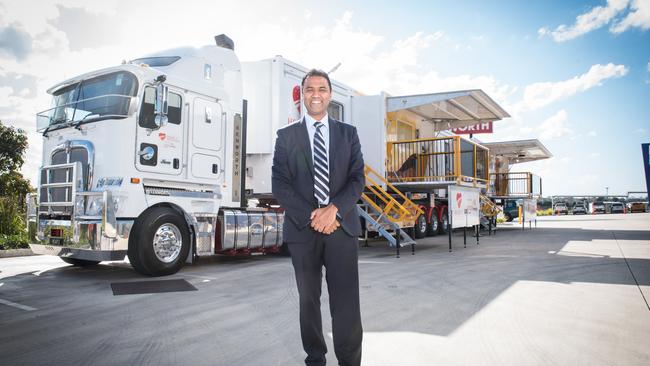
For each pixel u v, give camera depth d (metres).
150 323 4.04
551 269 7.16
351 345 2.57
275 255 9.41
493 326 3.91
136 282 6.09
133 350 3.32
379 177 10.64
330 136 2.68
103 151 6.38
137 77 6.47
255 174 9.04
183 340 3.55
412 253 9.40
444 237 14.34
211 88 7.53
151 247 6.39
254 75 9.04
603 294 5.23
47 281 6.21
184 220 7.00
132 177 6.35
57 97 7.14
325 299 5.06
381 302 4.84
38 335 3.68
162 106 6.55
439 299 4.98
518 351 3.27
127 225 6.29
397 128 12.55
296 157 2.67
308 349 2.65
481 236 14.77
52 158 7.07
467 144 11.38
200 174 7.30
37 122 7.30
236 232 7.75
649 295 5.17
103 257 6.14
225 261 8.48
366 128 11.48
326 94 2.67
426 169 12.02
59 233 6.59
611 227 19.94
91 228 6.19
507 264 7.78
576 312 4.39
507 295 5.18
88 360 3.12
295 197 2.60
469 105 12.88
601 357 3.15
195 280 6.27
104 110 6.49
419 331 3.77
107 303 4.82
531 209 19.36
